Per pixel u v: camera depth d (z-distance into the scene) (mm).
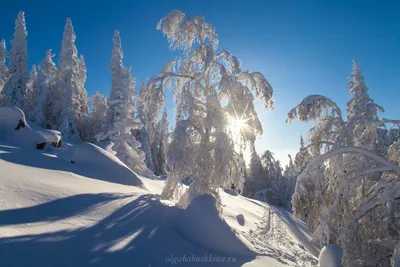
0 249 4055
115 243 5707
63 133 31188
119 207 8102
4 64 41000
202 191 10320
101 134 25453
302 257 10461
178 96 12383
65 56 35250
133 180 14555
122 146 25328
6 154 10508
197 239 7605
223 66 11242
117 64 33156
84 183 10250
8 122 15148
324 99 10766
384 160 9469
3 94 32594
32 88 38500
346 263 9320
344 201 10273
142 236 6523
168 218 8469
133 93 26688
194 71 12227
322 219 9859
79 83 36719
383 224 9477
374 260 9750
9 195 6566
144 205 9016
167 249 6309
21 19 34406
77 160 13820
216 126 10625
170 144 10547
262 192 46438
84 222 6332
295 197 10711
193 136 11289
